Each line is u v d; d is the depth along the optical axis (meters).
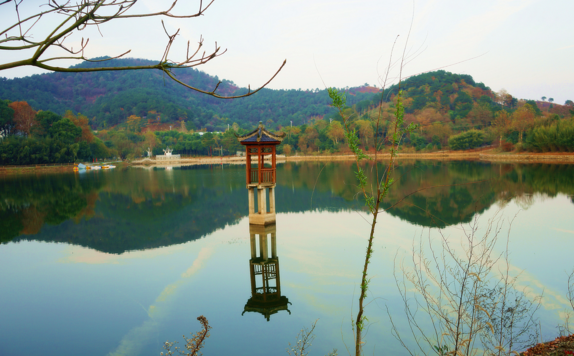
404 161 69.69
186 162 114.12
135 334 8.50
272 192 18.75
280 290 10.58
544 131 61.59
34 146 79.19
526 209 20.55
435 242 14.39
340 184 36.56
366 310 8.98
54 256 15.12
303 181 41.38
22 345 8.15
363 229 17.61
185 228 19.91
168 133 160.50
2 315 9.64
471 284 9.44
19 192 38.47
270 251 14.51
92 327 8.91
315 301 9.73
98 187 41.91
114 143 115.19
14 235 19.12
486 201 23.47
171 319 9.15
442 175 40.91
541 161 57.44
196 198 31.02
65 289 11.37
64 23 2.37
